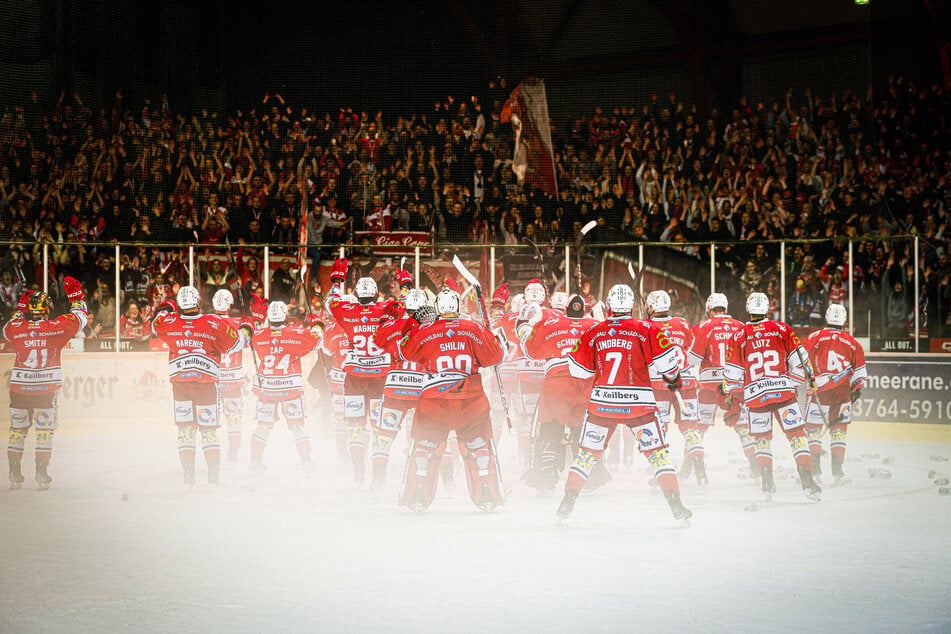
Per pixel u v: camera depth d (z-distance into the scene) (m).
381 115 26.66
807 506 8.59
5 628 4.81
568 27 26.72
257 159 24.59
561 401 9.08
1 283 18.17
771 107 25.48
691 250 19.75
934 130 22.33
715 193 22.36
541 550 6.64
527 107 25.69
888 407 16.30
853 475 10.79
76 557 6.50
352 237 20.94
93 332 18.94
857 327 18.44
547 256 20.28
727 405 9.78
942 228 20.78
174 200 22.73
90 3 24.09
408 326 8.12
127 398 17.56
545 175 24.58
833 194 22.23
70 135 22.72
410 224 23.00
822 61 24.75
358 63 26.70
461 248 20.36
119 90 24.33
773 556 6.45
